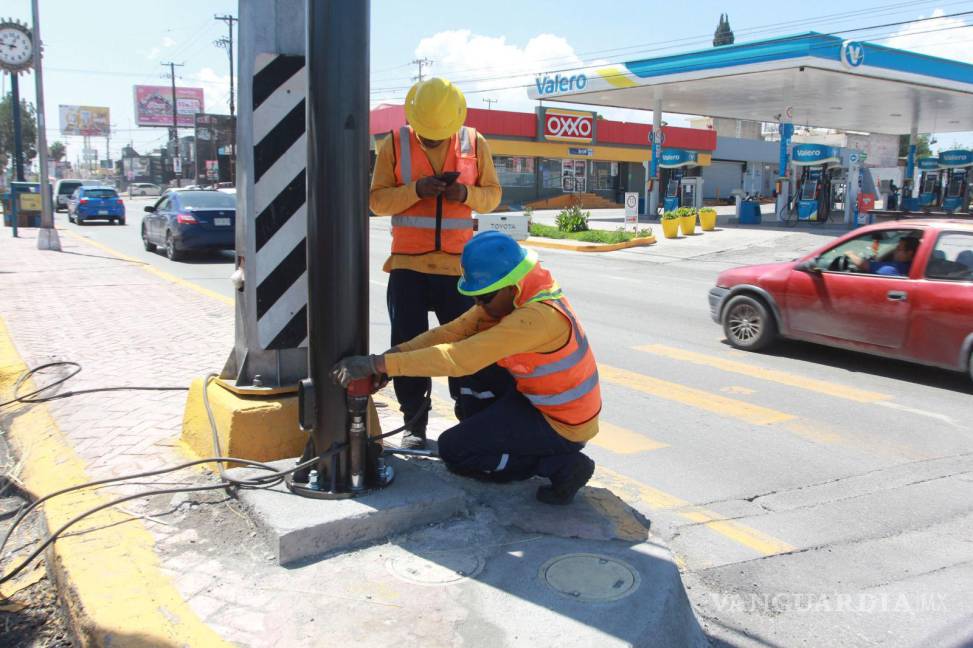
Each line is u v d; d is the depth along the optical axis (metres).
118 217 30.97
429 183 3.87
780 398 6.68
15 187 26.14
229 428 3.87
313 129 3.26
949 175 36.00
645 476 4.79
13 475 4.24
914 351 7.21
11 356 6.71
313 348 3.40
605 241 22.25
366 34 3.27
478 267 3.25
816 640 3.06
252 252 4.01
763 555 3.78
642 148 48.22
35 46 17.38
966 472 4.95
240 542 3.23
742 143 55.38
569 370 3.41
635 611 2.73
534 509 3.59
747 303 8.55
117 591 2.81
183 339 7.66
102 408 5.18
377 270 14.84
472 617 2.70
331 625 2.65
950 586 3.50
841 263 7.84
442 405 5.94
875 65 24.00
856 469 4.98
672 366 7.84
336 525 3.18
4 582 3.15
